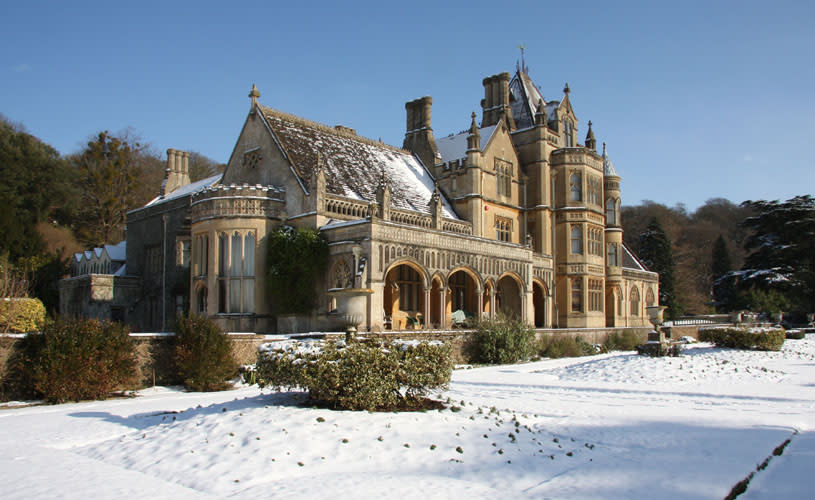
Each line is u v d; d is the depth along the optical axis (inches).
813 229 2608.3
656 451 445.4
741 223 2827.3
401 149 1787.6
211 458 401.7
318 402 557.0
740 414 611.2
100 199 2696.9
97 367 738.8
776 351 1347.2
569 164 1839.3
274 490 341.7
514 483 360.5
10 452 446.9
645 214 4055.1
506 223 1765.5
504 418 539.8
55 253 2199.8
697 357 1136.2
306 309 1213.1
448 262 1323.8
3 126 2581.2
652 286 2289.6
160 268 1755.7
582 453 436.1
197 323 862.5
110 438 492.1
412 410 538.3
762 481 375.6
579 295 1798.7
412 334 1133.1
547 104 2018.9
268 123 1414.9
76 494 339.9
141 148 3152.1
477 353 1264.8
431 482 358.0
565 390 796.6
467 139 1717.5
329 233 1235.2
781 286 2568.9
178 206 1711.4
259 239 1263.5
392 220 1380.4
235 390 820.0
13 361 728.3
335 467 388.2
